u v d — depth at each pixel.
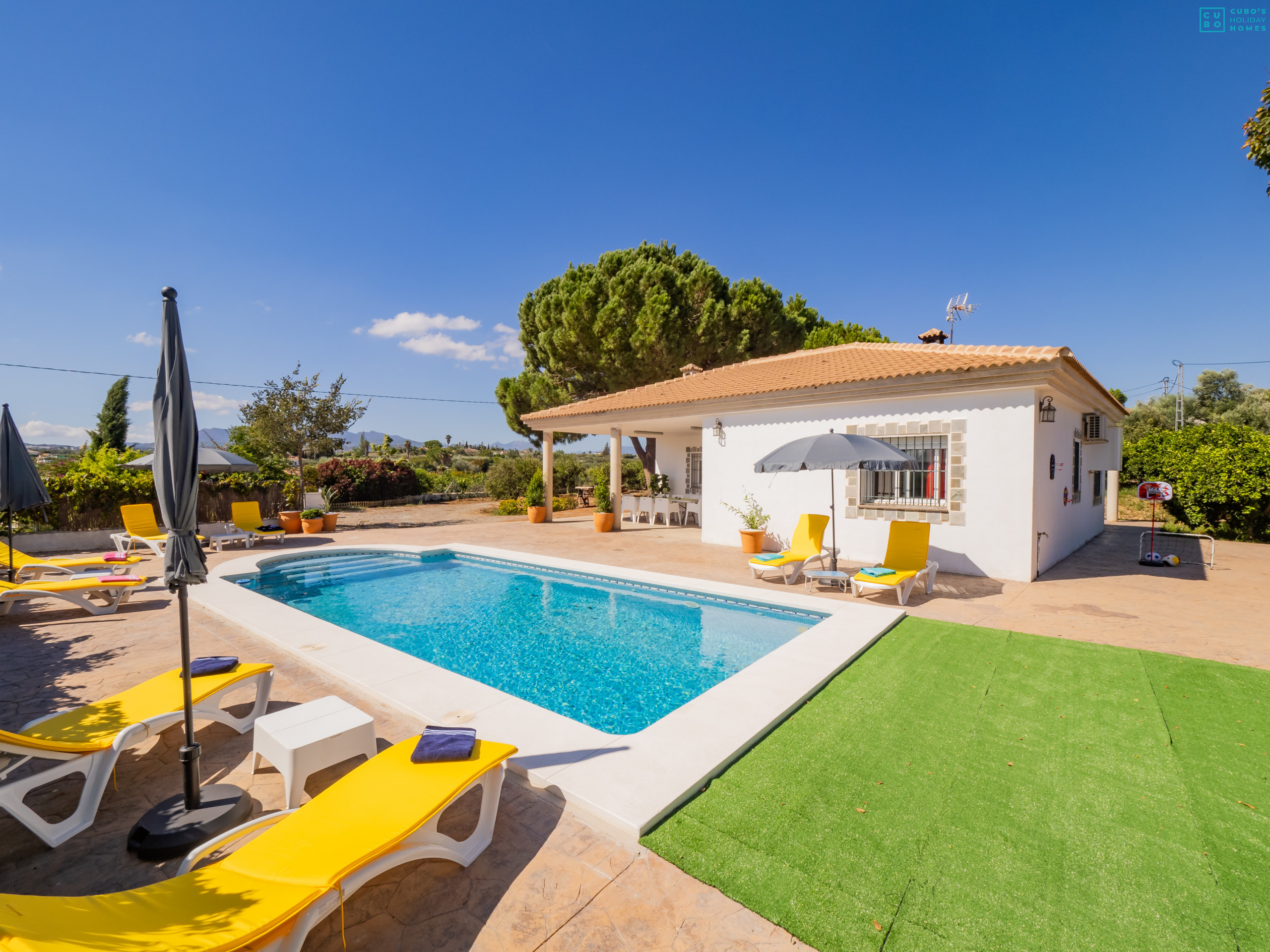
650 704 5.44
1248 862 2.70
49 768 3.27
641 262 23.00
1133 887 2.54
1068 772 3.55
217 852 2.88
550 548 13.34
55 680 5.34
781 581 9.66
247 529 14.53
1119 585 9.02
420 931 2.29
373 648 5.98
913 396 10.12
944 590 8.75
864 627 6.64
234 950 1.68
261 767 3.75
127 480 14.60
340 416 20.02
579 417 16.92
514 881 2.59
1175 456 16.83
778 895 2.48
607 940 2.23
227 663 4.22
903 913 2.37
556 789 3.29
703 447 13.83
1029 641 6.25
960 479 9.82
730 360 23.17
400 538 15.50
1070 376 9.71
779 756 3.77
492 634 7.61
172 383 2.87
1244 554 12.15
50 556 13.14
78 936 1.58
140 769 3.74
